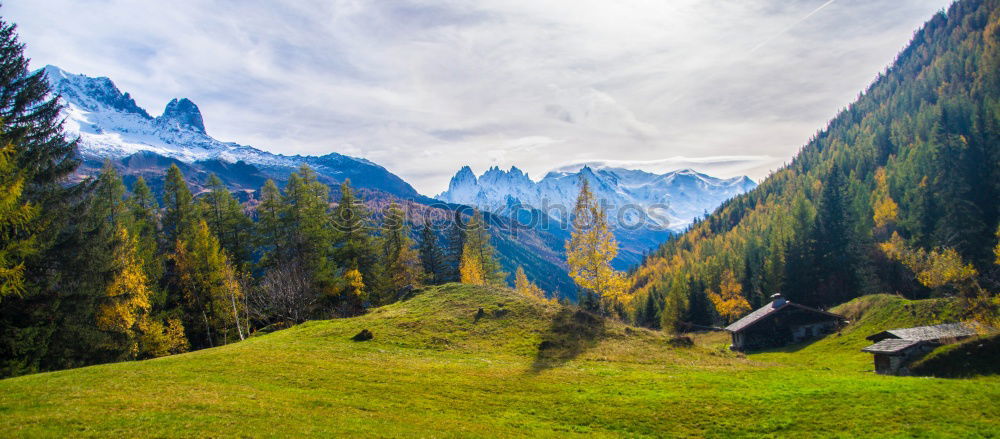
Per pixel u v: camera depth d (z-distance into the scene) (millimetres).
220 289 48562
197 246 48156
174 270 51594
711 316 104938
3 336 26328
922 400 22234
